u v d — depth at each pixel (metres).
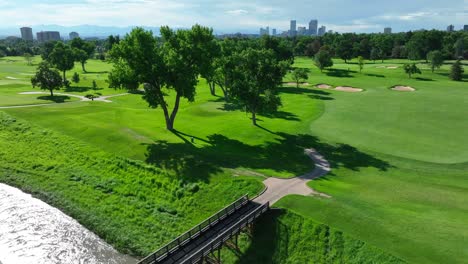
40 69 82.56
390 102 74.38
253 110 55.53
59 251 28.56
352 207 30.27
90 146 47.41
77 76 107.75
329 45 182.25
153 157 43.34
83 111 64.62
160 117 62.75
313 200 31.55
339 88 96.69
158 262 24.34
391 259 23.55
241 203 30.86
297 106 71.62
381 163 41.88
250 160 42.56
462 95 81.50
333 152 45.78
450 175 38.19
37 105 69.50
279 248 26.94
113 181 39.44
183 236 27.84
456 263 22.72
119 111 65.88
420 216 28.83
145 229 31.55
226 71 62.09
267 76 54.91
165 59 49.84
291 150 46.62
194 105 74.12
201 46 51.81
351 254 24.84
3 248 28.62
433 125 56.47
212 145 47.66
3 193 37.19
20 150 47.25
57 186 38.53
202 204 34.34
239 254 27.41
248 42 121.56
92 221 32.59
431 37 149.50
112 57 50.19
